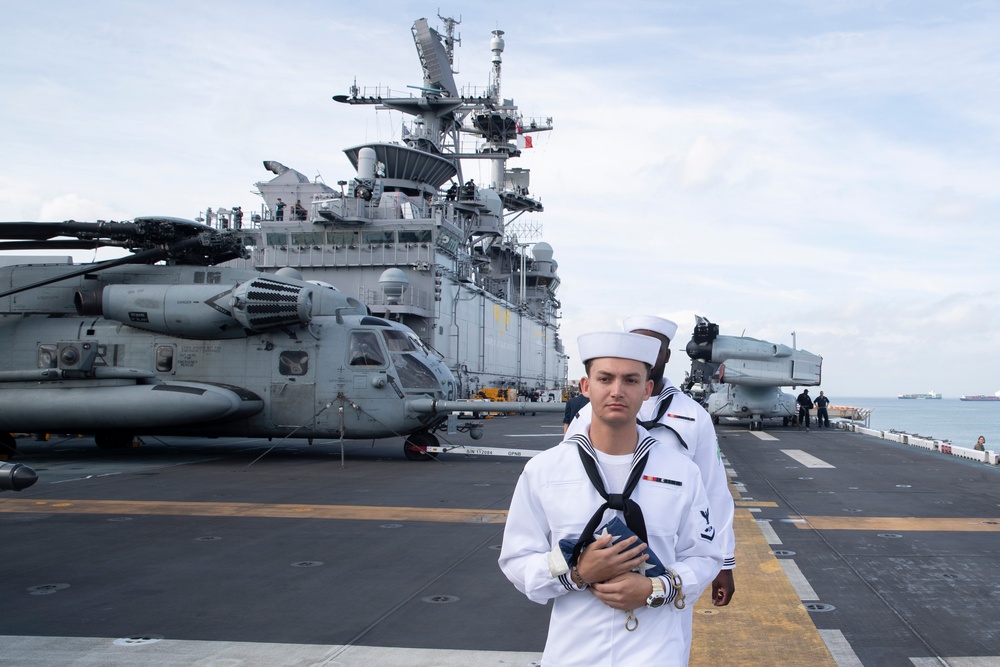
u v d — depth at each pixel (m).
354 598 6.97
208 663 5.39
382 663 5.39
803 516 10.95
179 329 18.70
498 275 55.84
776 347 29.59
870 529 9.98
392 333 19.22
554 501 3.12
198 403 17.38
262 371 18.86
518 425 34.69
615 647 3.00
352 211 36.91
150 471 16.30
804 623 6.21
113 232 18.70
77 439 24.66
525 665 5.36
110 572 7.88
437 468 17.27
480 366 45.81
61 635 5.98
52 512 11.33
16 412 17.59
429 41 47.41
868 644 5.74
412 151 41.78
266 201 39.59
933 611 6.53
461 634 6.00
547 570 3.00
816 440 25.70
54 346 19.17
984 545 9.05
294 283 18.56
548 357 70.69
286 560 8.41
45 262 21.31
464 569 8.02
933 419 186.12
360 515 11.12
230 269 19.52
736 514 11.09
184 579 7.61
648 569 2.99
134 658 5.48
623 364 3.09
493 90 51.50
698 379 30.86
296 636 5.96
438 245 37.25
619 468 3.16
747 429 32.16
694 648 5.66
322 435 18.86
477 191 51.66
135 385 18.05
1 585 7.39
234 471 16.44
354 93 47.16
